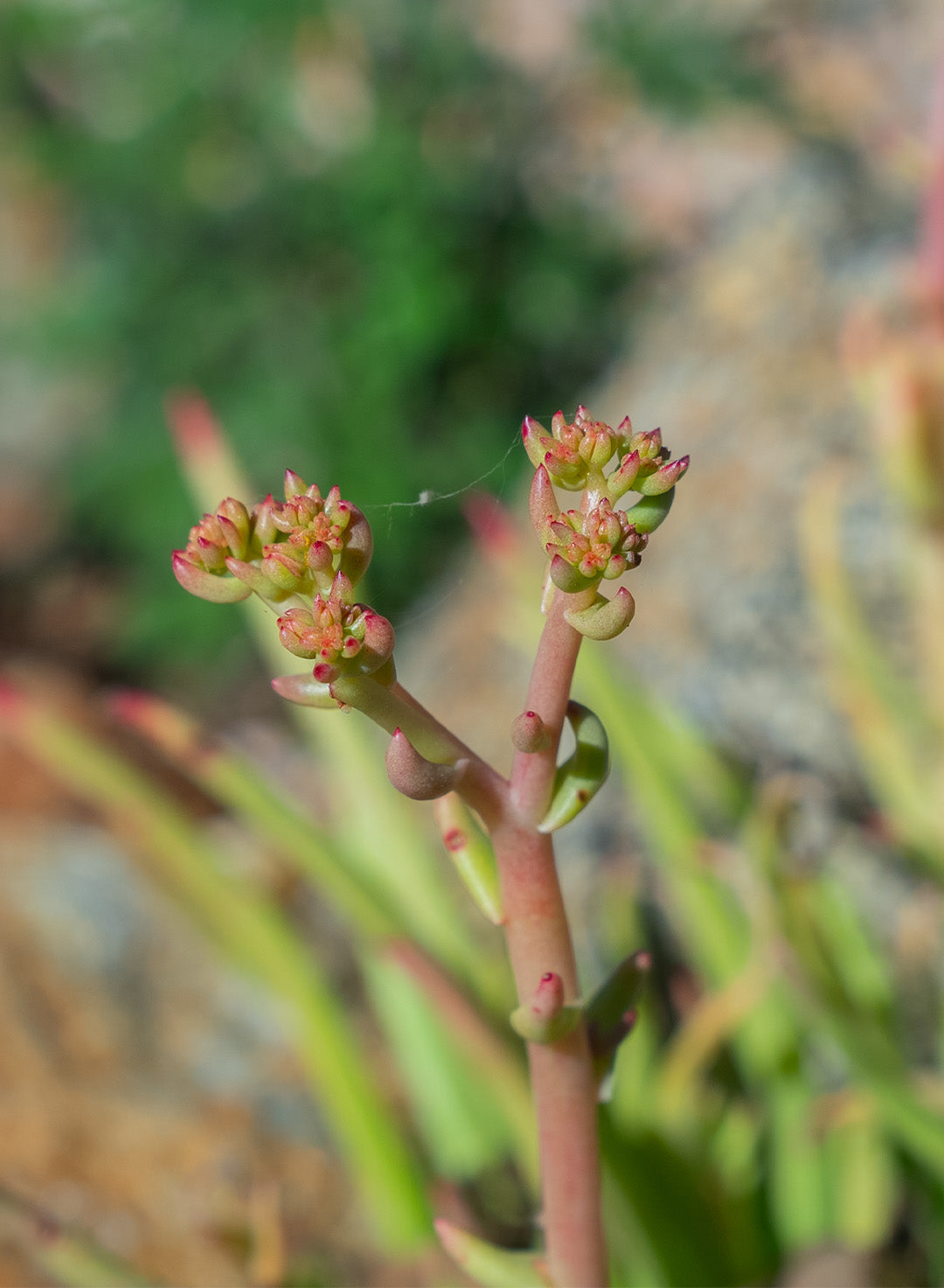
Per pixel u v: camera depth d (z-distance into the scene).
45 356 1.80
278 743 1.36
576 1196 0.26
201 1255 0.48
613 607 0.23
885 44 1.84
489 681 0.80
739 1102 0.47
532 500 0.23
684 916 0.48
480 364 1.61
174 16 1.71
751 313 0.86
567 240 1.67
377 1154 0.44
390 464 1.51
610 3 1.90
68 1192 0.50
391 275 1.56
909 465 0.43
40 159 1.76
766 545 0.71
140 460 1.65
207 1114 0.55
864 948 0.44
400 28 1.75
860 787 0.62
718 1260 0.40
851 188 0.91
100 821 1.10
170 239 1.66
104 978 0.63
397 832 0.47
